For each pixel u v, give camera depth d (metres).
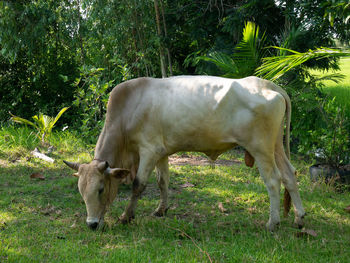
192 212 4.61
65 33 10.15
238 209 4.74
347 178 5.47
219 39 9.38
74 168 3.97
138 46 10.10
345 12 5.71
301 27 7.58
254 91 3.98
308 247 3.57
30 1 10.27
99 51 10.28
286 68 5.39
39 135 8.29
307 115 6.61
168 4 10.23
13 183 5.52
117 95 4.21
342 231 4.02
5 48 9.93
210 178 5.98
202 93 4.03
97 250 3.43
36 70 11.07
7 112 11.25
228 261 3.24
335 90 13.50
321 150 6.02
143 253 3.36
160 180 4.46
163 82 4.23
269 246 3.56
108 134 4.16
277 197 4.04
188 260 3.19
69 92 10.98
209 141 4.09
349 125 5.89
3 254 3.26
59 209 4.58
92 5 9.34
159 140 4.16
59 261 3.19
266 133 3.97
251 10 8.62
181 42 11.02
